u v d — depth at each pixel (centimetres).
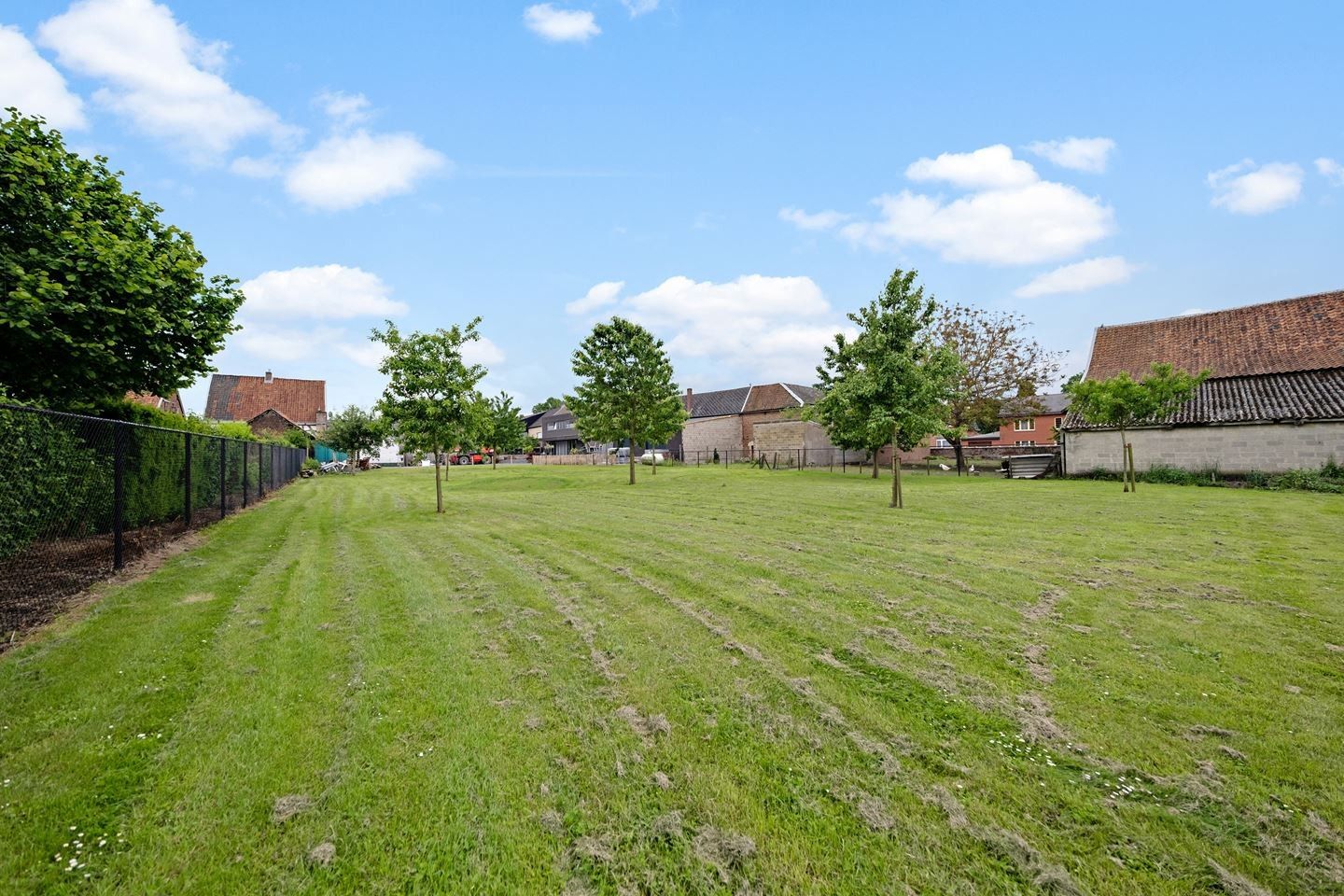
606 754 295
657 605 545
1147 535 855
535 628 486
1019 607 519
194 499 1134
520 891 212
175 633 479
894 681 372
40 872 220
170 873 220
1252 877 212
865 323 1315
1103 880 212
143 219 932
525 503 1494
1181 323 2598
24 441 599
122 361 848
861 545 804
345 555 817
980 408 2927
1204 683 362
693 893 210
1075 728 312
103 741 310
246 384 5353
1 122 782
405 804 258
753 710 338
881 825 241
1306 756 282
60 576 641
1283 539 809
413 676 392
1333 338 2141
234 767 286
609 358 2227
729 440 4688
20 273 666
